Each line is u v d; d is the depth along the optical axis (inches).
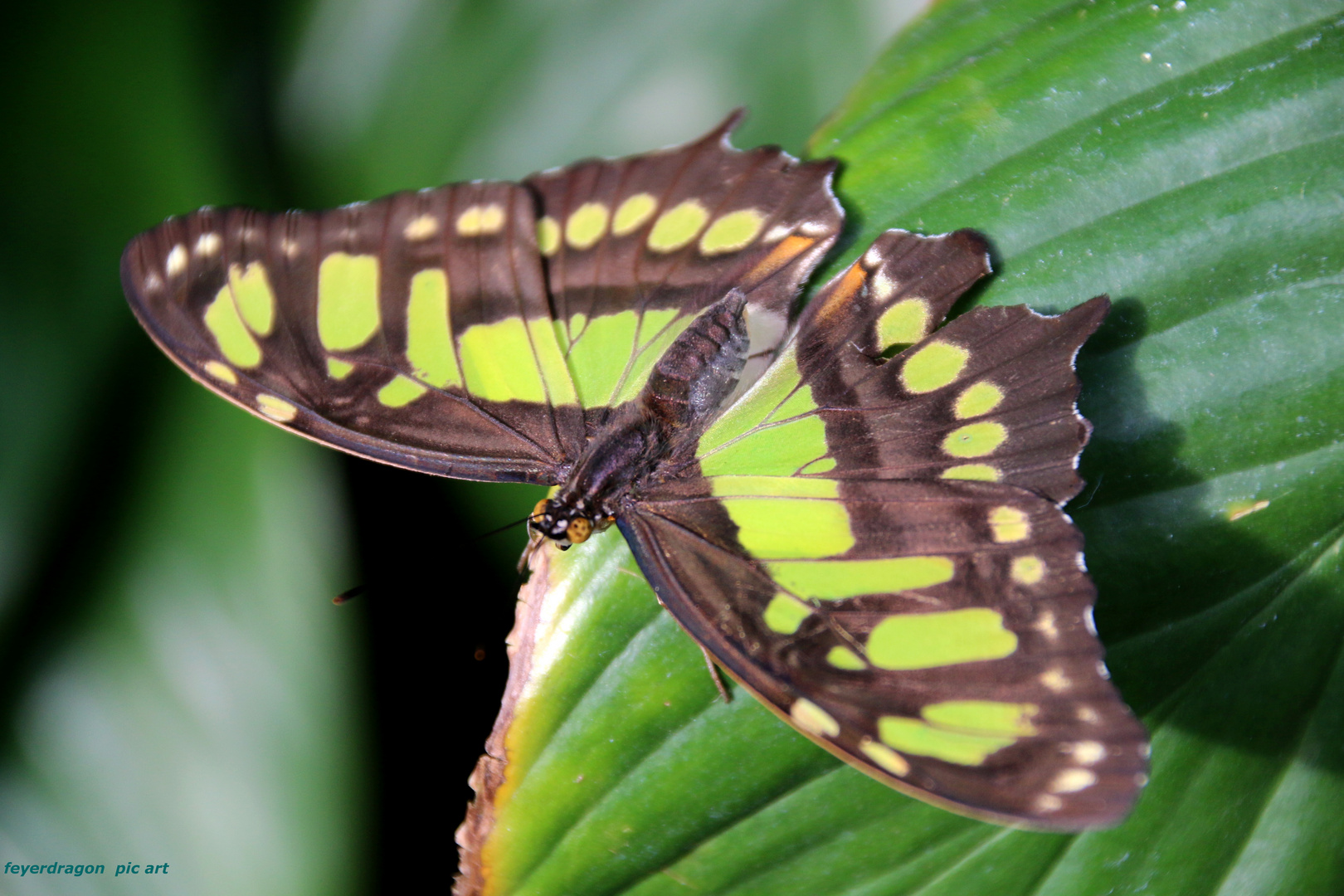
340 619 20.6
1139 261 19.4
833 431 19.3
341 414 19.6
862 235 19.6
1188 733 19.1
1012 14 19.7
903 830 19.3
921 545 18.9
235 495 20.7
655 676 19.4
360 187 21.5
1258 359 19.3
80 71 21.2
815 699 18.8
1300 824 19.1
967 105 19.6
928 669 18.7
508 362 19.8
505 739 19.4
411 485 21.1
